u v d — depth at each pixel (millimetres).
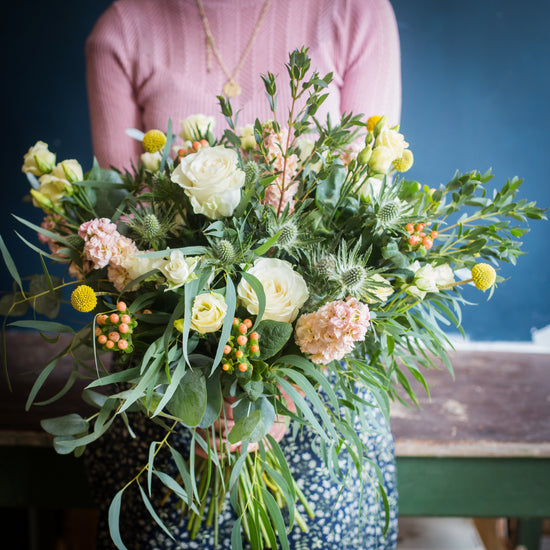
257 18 1301
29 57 2174
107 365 1529
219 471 865
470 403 1412
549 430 1275
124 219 868
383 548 1130
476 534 1928
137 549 1032
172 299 794
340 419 840
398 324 803
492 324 2371
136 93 1368
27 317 2207
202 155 773
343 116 794
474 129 2246
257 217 816
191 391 766
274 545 862
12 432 1201
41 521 1701
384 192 824
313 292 795
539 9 2137
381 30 1284
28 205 2281
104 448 1097
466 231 863
